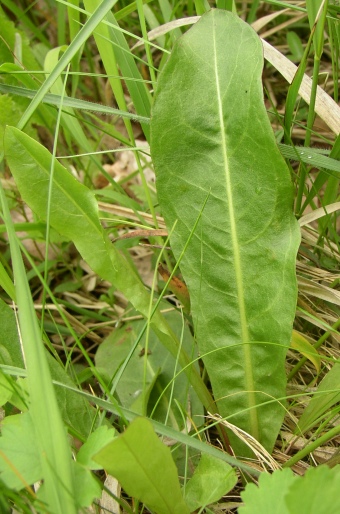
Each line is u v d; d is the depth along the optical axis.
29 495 0.17
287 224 0.19
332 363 0.25
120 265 0.20
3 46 0.30
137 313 0.28
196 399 0.24
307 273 0.26
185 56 0.20
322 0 0.22
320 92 0.25
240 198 0.20
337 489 0.13
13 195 0.33
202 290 0.21
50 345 0.22
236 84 0.19
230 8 0.25
